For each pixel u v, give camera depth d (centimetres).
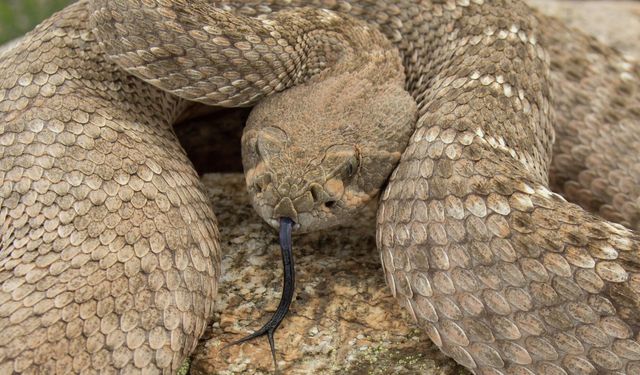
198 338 24
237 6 29
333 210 25
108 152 25
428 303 24
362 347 25
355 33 29
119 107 27
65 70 27
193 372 25
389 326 25
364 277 27
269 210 25
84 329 23
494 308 23
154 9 25
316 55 28
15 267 23
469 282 23
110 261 24
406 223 25
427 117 26
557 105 31
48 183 25
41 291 23
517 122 27
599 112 31
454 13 29
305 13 28
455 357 24
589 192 31
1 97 26
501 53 28
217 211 29
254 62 26
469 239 23
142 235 24
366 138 26
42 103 26
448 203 24
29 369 22
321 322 25
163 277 24
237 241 28
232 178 31
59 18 28
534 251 23
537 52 29
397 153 26
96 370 22
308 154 25
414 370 24
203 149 32
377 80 28
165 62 26
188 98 27
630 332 22
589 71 32
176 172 26
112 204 24
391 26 30
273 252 27
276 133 26
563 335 22
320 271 27
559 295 22
